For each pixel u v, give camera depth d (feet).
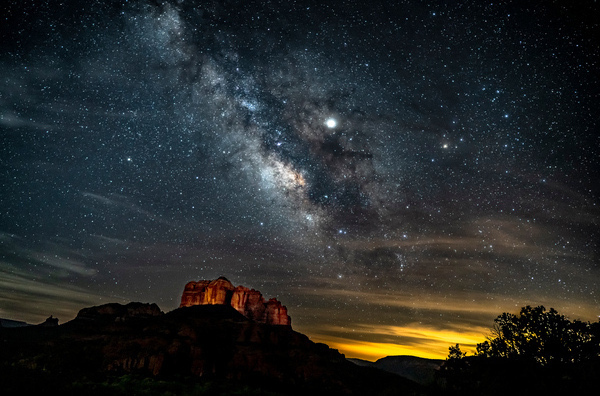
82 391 91.81
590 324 53.83
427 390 61.11
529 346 54.29
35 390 83.87
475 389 53.52
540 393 46.70
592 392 43.37
